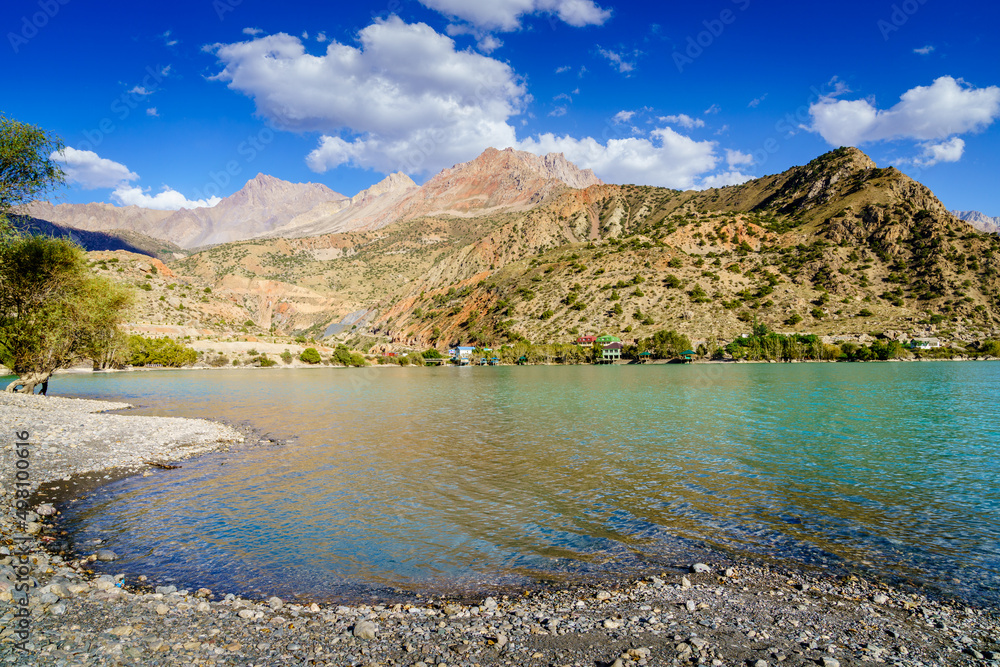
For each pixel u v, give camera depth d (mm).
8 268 36156
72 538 14328
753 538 14844
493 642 8844
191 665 7715
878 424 37438
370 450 28234
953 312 169625
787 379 85062
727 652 8539
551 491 19969
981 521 16250
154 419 35062
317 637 8953
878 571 12430
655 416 42562
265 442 30516
